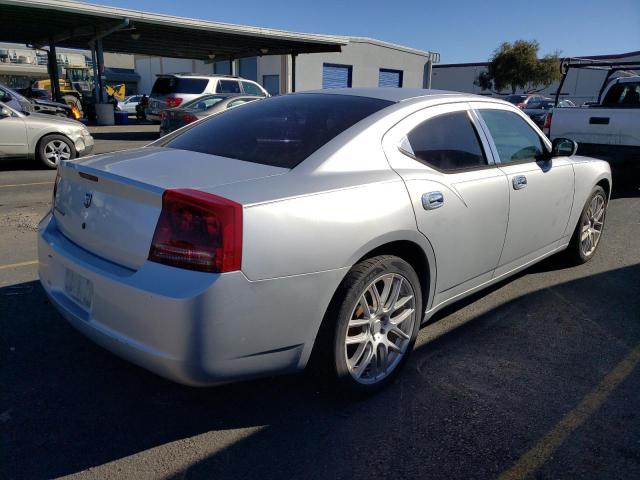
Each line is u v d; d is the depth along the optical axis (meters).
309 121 3.17
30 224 6.33
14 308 3.95
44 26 19.72
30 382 3.06
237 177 2.58
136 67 54.69
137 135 19.11
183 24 18.09
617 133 8.31
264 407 2.89
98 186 2.62
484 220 3.51
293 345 2.53
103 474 2.38
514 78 43.28
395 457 2.53
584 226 5.11
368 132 3.01
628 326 3.97
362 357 2.90
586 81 38.59
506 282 4.84
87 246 2.69
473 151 3.59
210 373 2.31
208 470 2.42
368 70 33.41
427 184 3.07
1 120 9.99
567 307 4.30
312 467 2.45
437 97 3.51
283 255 2.39
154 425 2.73
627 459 2.54
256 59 32.31
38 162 10.66
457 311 4.18
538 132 4.34
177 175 2.57
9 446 2.53
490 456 2.55
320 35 21.47
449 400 2.99
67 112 20.62
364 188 2.75
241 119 3.46
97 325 2.50
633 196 9.15
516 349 3.59
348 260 2.62
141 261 2.38
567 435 2.71
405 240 2.92
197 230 2.25
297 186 2.56
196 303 2.19
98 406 2.87
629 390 3.12
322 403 2.93
